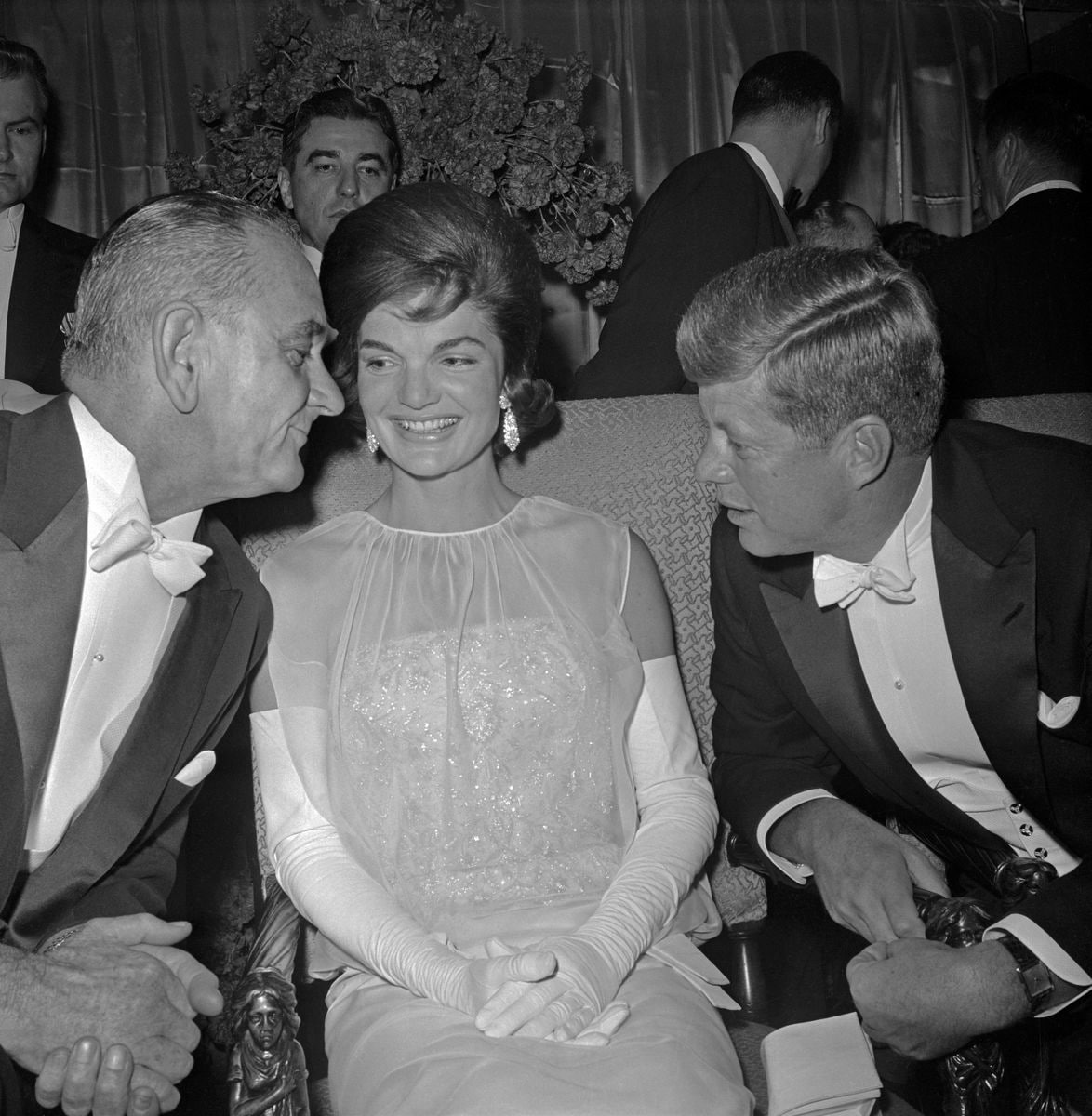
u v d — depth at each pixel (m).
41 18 5.47
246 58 5.63
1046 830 1.99
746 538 1.88
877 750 1.99
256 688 1.95
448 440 1.95
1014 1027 1.78
